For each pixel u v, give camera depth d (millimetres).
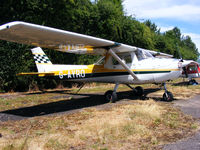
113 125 3082
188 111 4145
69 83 13273
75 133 2854
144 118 3520
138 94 6980
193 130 2863
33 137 2783
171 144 2363
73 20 13820
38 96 8234
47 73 6809
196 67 11984
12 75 11031
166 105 4883
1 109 5301
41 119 3928
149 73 5715
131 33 16828
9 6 10734
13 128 3344
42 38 4480
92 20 14625
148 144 2383
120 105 5078
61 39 4668
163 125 3145
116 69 6262
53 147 2393
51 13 11914
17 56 11141
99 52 6449
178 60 5688
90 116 3943
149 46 18797
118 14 15852
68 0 12250
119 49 5918
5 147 2350
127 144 2410
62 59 13078
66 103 6031
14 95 8914
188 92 7660
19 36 4137
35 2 11250
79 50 6121
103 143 2469
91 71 6586
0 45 10641
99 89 10703
